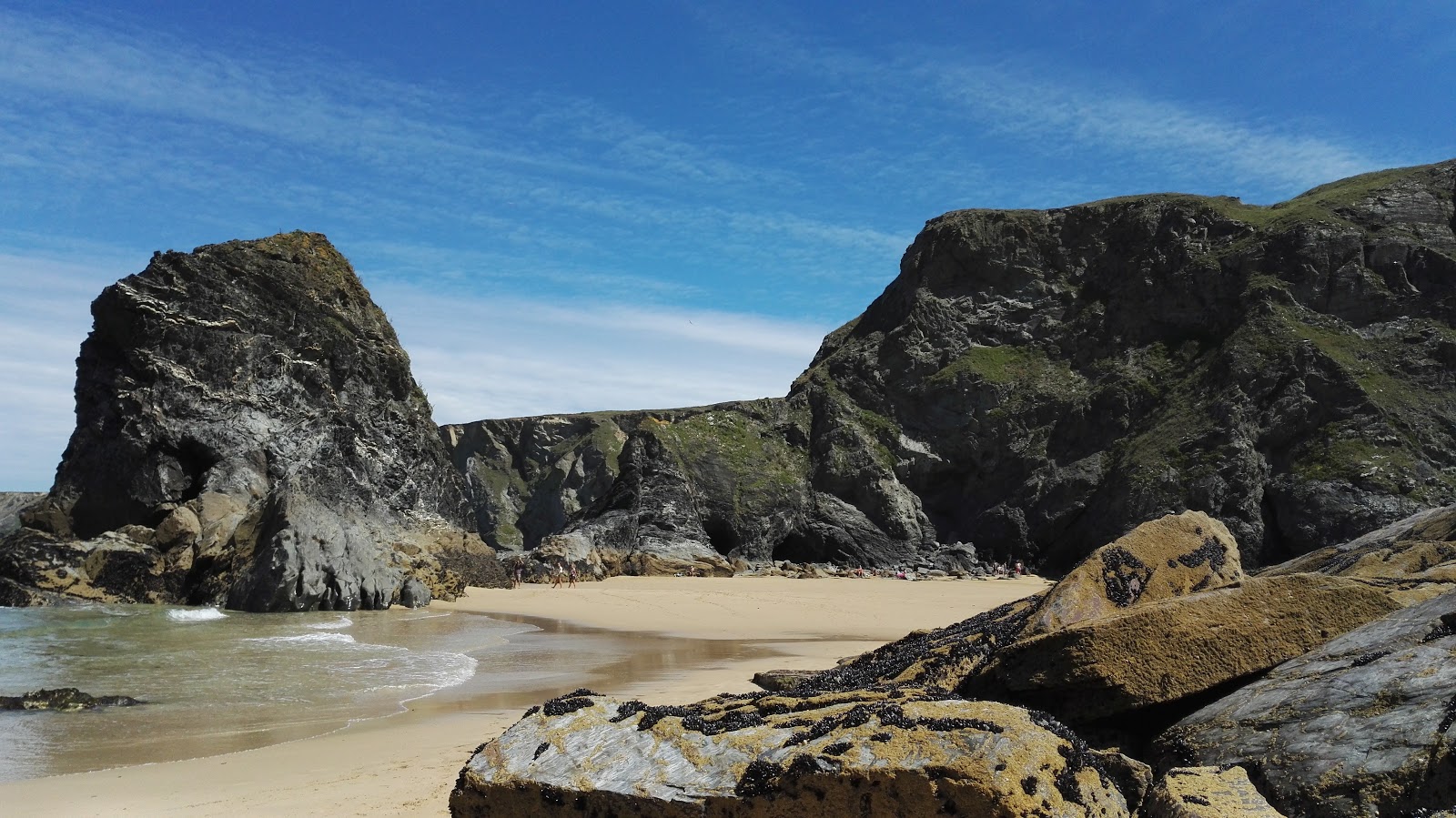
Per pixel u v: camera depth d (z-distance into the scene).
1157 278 67.94
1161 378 64.50
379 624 30.42
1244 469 56.88
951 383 70.12
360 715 14.45
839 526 67.38
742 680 17.48
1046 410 67.25
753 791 6.04
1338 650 7.46
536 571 53.28
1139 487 58.94
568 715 7.19
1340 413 56.91
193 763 11.19
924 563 65.06
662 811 6.18
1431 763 5.80
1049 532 63.38
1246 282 63.66
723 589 47.16
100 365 42.78
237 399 43.06
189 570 37.31
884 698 7.08
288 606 34.12
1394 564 11.68
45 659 21.14
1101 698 7.98
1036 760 5.74
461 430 108.44
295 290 46.00
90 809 9.19
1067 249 73.00
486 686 17.25
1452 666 6.41
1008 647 8.55
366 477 45.84
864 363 74.00
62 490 41.59
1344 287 61.34
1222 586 9.00
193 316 43.06
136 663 20.45
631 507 65.06
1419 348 58.78
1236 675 7.90
